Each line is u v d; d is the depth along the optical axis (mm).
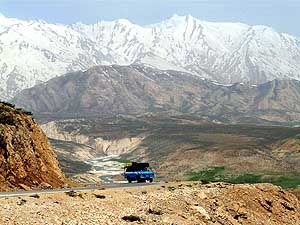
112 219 33750
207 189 47969
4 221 28938
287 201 53531
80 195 38500
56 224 30500
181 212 39438
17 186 49219
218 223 41125
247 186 51875
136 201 39344
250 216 45531
